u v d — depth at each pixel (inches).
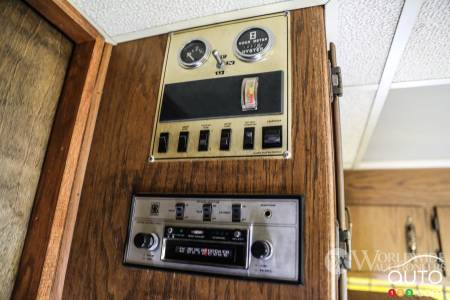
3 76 26.8
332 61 29.4
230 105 26.8
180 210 24.7
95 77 32.5
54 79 31.4
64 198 28.0
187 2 28.4
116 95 31.9
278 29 28.1
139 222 25.8
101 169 29.4
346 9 28.6
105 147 30.1
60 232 27.4
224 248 22.5
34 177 28.6
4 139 26.5
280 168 23.6
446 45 33.8
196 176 25.7
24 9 29.0
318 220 21.6
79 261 26.8
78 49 33.4
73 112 30.5
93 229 27.5
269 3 28.0
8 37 27.5
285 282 20.7
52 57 31.4
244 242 22.2
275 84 26.1
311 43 26.7
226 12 29.4
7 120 26.9
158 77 30.9
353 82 42.8
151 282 24.0
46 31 30.9
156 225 25.1
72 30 32.0
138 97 30.9
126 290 24.5
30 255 26.5
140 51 32.9
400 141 68.0
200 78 29.0
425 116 57.2
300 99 25.1
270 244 21.6
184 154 26.7
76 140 29.8
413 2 27.7
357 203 78.5
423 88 46.9
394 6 28.3
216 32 30.4
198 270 22.7
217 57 28.0
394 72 39.9
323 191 22.2
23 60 28.6
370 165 79.9
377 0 27.6
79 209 28.6
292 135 24.2
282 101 25.4
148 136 28.8
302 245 21.1
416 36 32.5
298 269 20.7
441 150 71.0
